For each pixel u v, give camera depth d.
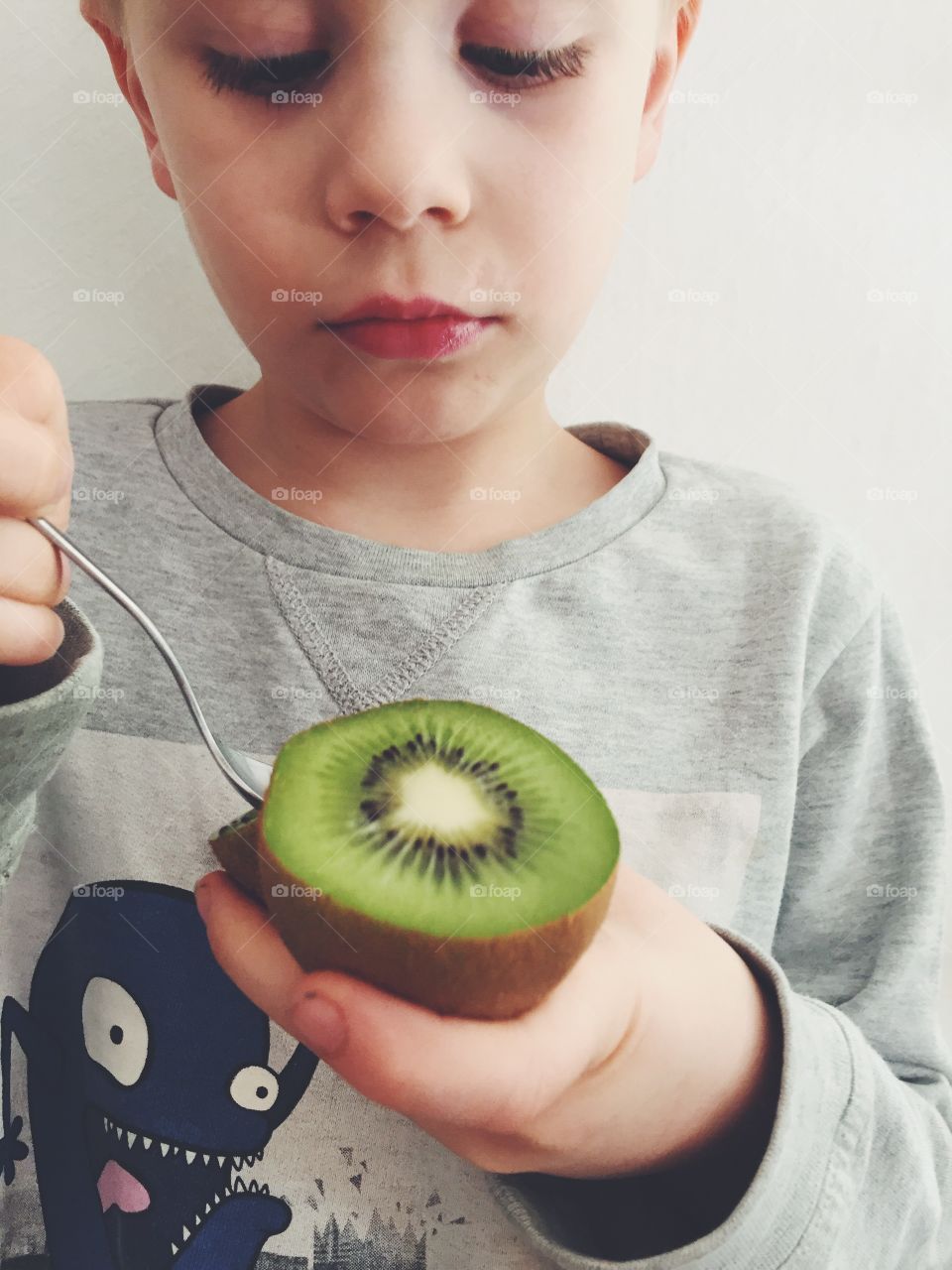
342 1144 0.26
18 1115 0.29
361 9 0.21
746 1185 0.23
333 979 0.16
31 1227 0.28
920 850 0.31
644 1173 0.22
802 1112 0.22
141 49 0.24
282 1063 0.27
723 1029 0.21
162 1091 0.27
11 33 0.34
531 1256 0.26
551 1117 0.19
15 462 0.17
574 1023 0.17
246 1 0.22
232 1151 0.27
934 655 0.40
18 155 0.34
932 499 0.39
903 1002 0.30
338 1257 0.26
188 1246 0.26
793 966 0.32
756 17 0.36
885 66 0.36
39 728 0.19
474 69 0.23
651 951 0.21
